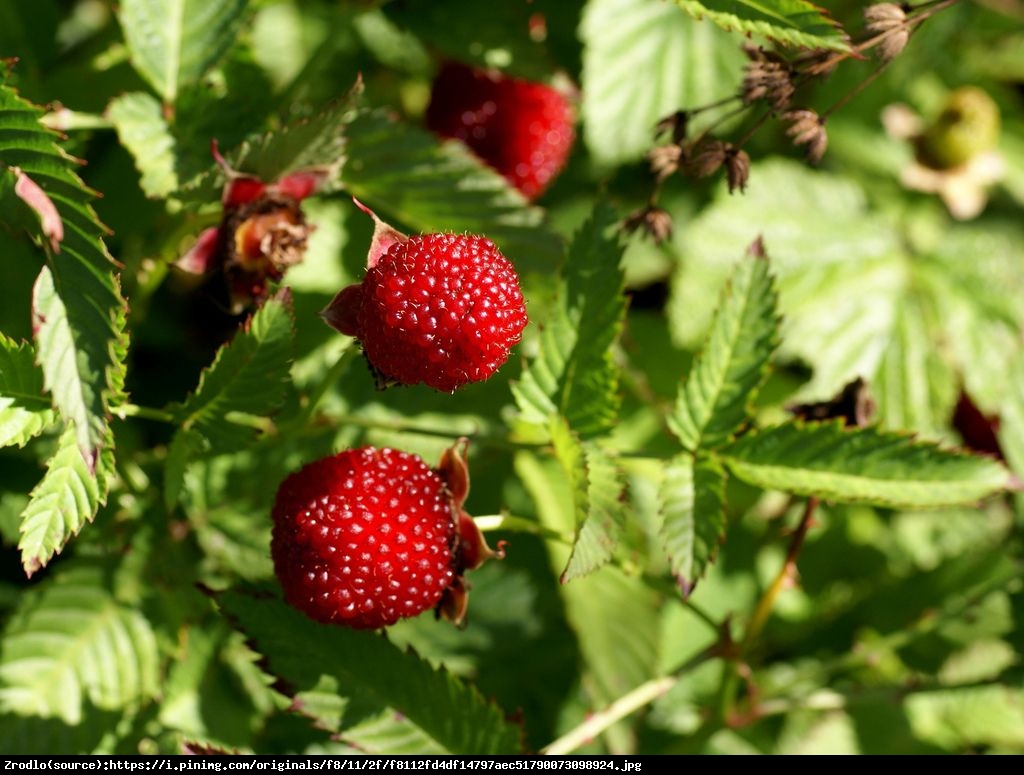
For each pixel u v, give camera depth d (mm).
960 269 578
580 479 432
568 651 541
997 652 557
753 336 453
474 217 489
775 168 583
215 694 476
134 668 462
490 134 532
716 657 473
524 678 539
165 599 468
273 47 553
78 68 501
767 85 431
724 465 452
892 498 446
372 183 486
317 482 424
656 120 523
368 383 501
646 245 572
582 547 425
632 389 517
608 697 497
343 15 502
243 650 481
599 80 521
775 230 571
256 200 443
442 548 428
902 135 616
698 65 525
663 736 537
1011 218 637
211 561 474
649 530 531
